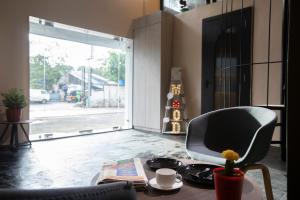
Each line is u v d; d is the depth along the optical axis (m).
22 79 4.12
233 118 2.25
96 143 4.16
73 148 3.79
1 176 2.55
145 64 5.45
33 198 0.40
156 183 1.20
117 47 5.85
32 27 4.62
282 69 3.44
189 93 5.20
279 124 3.05
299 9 0.53
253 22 4.23
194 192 1.14
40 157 3.27
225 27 4.61
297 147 0.54
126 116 5.88
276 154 3.53
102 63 6.03
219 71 4.72
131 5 5.62
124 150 3.71
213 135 2.25
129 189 0.50
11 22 3.98
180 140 4.47
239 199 0.93
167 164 1.48
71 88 6.01
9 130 3.96
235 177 0.93
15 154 3.41
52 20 4.43
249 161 1.68
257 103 4.17
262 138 1.73
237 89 4.43
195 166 1.46
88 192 0.45
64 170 2.76
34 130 5.14
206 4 4.97
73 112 6.37
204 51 4.93
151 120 5.33
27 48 4.16
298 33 0.53
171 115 5.24
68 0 4.63
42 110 5.59
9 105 3.64
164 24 5.21
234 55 4.48
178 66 5.36
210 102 4.85
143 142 4.28
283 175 2.66
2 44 3.90
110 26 5.26
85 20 4.87
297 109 0.54
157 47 5.23
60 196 0.42
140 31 5.54
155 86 5.25
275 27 3.96
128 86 5.81
